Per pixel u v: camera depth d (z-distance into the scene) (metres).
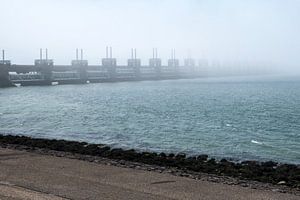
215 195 10.25
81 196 9.74
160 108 63.62
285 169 17.48
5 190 10.26
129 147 28.06
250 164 19.47
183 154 23.02
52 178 11.77
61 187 10.62
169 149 27.23
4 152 17.70
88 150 22.25
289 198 10.40
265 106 65.75
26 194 9.86
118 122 45.25
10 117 52.72
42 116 53.50
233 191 10.82
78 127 41.25
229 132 36.59
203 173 15.87
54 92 123.06
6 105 74.69
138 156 20.05
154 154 21.09
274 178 15.15
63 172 12.80
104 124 43.53
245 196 10.30
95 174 12.61
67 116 53.03
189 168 17.11
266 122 44.66
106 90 132.00
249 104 70.06
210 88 133.50
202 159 21.03
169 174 13.67
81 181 11.45
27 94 113.56
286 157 24.72
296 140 31.92
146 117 50.38
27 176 12.02
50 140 27.00
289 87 132.38
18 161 14.90
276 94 97.12
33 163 14.48
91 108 65.75
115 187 10.77
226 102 75.31
